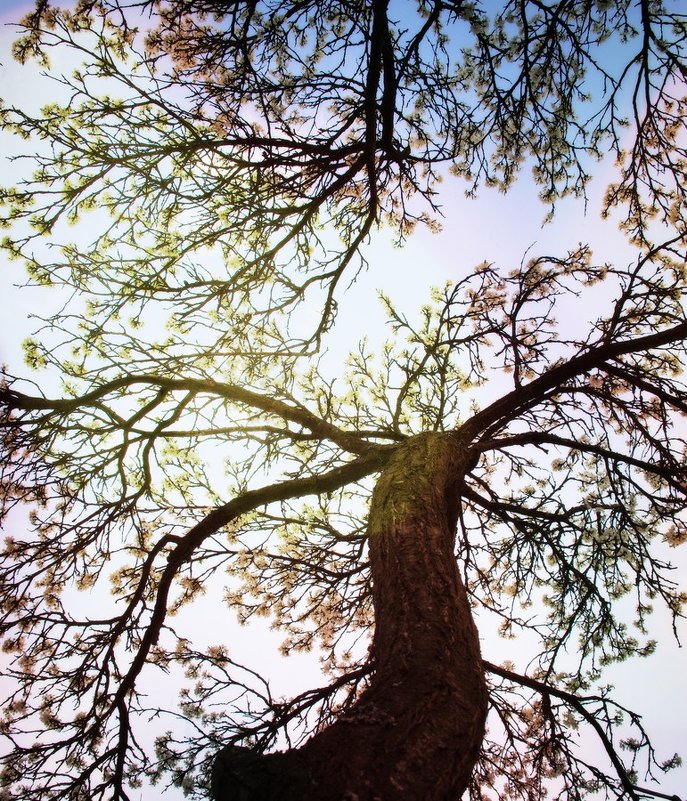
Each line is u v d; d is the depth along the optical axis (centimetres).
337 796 126
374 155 450
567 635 461
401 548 246
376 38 397
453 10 410
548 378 457
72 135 403
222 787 133
